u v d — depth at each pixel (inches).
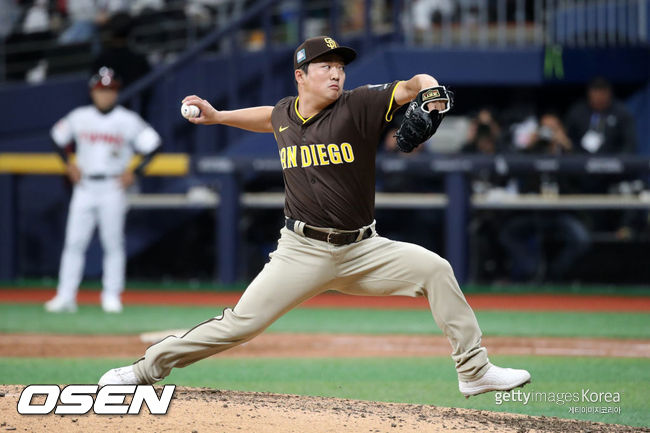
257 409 595.8
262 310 613.9
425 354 1029.8
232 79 1921.8
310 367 922.7
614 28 2069.4
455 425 578.9
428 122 552.7
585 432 584.7
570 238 1729.8
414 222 1771.7
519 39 2050.9
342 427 557.0
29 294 1721.2
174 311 1441.9
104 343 1095.6
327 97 596.1
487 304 1549.0
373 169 614.2
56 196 1921.8
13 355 1000.9
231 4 2143.2
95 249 1925.4
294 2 2101.4
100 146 1362.0
